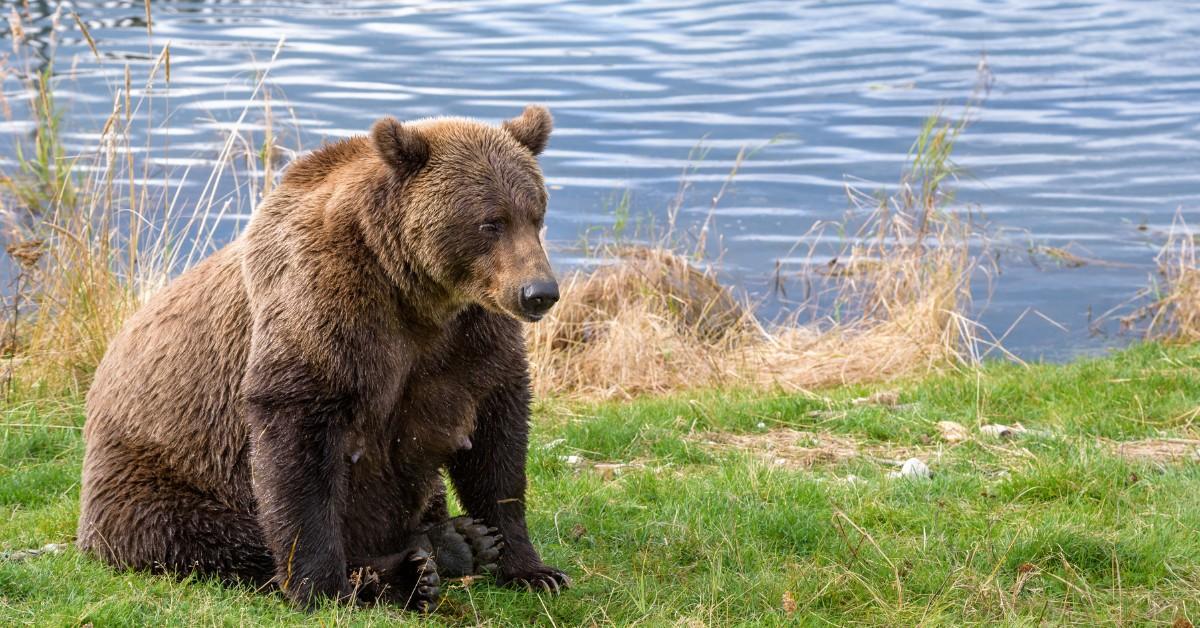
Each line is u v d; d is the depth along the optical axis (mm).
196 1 34688
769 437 12930
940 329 17328
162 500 8703
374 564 8664
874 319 18031
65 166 20484
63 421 13117
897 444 12602
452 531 9062
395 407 8555
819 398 14094
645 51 30375
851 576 8953
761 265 19938
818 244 20562
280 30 31516
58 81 26062
